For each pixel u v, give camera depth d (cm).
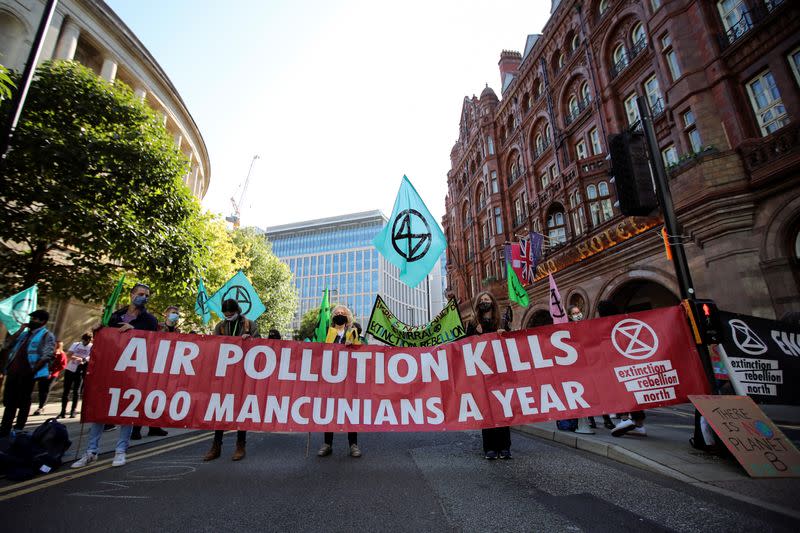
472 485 336
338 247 9731
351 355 429
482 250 2827
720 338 397
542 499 296
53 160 838
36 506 291
